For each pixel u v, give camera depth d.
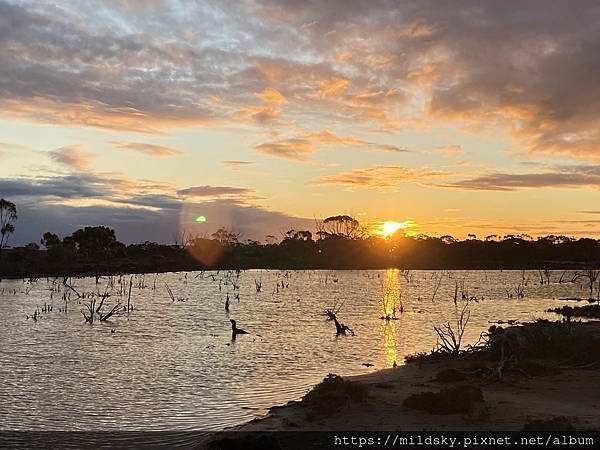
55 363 29.94
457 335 40.75
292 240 189.00
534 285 105.38
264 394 23.38
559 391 21.23
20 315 52.38
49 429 18.75
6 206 129.75
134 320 49.66
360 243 186.62
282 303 67.25
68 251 139.62
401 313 57.16
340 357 31.98
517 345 27.45
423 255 183.38
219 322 48.56
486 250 185.62
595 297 80.81
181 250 171.38
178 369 28.50
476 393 19.14
